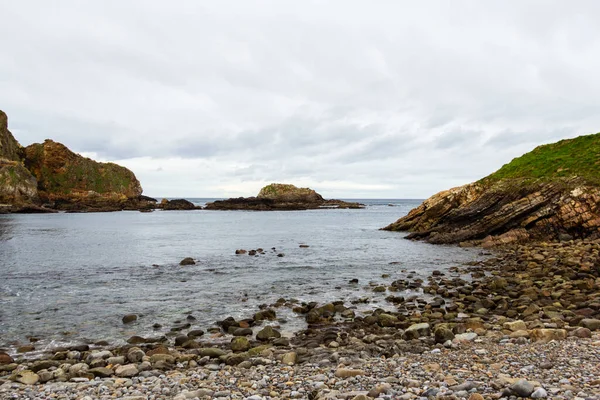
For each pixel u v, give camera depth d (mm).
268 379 10156
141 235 62812
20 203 131500
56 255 40312
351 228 77875
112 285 26141
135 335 16453
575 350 10734
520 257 34094
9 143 153375
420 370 9961
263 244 50344
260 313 18641
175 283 26719
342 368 10445
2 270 31656
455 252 42250
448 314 17469
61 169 170125
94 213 141375
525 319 16359
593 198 42969
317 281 27328
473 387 8297
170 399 8961
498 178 57625
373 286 25484
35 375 11086
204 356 13094
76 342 15648
